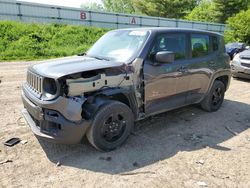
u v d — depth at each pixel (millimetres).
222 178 3365
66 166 3539
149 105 4426
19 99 6547
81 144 4145
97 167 3539
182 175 3404
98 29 26094
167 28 4828
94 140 3773
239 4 46938
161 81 4473
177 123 5207
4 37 19094
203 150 4098
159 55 4156
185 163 3697
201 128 5000
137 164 3635
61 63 3980
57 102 3436
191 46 5129
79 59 4285
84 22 28562
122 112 3965
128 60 4137
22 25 22031
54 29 23344
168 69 4555
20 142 4141
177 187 3158
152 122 5199
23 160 3641
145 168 3547
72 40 22375
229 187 3189
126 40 4605
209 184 3230
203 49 5453
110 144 3941
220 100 6141
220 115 5797
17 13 24953
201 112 5930
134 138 4445
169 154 3941
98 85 3699
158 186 3168
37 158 3705
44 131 3588
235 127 5125
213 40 5754
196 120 5418
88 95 3684
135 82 4109
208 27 37250
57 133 3523
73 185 3146
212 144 4328
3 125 4809
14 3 24562
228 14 47594
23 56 16125
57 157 3752
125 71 3971
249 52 9633
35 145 4062
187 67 4941
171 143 4312
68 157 3764
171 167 3588
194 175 3412
